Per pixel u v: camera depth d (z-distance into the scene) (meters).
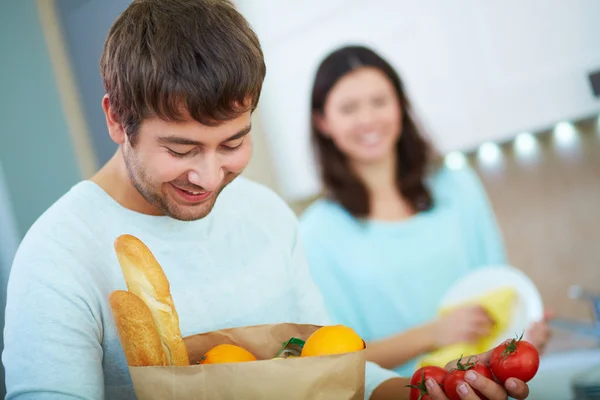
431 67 2.34
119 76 0.72
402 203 2.40
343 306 2.41
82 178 2.17
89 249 0.82
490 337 2.20
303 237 2.48
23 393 0.74
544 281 2.40
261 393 0.68
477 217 2.43
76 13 2.25
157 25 0.71
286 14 2.52
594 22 2.12
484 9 2.25
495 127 2.30
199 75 0.69
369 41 2.40
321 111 2.45
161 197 0.77
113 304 0.73
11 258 1.96
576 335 2.08
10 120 2.05
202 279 0.89
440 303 2.38
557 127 2.32
